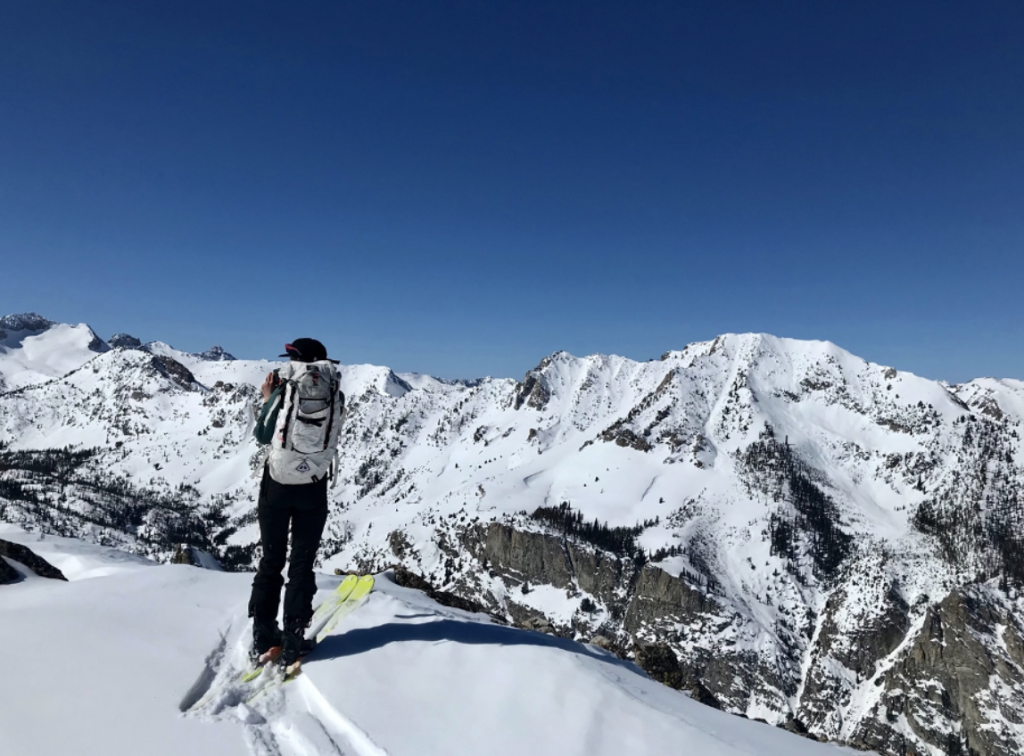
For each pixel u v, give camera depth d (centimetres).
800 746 541
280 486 554
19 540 1695
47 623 557
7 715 399
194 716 428
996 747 12975
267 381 584
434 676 519
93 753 370
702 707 590
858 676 17388
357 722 438
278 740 427
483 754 411
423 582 1229
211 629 586
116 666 485
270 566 555
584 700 495
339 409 585
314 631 618
